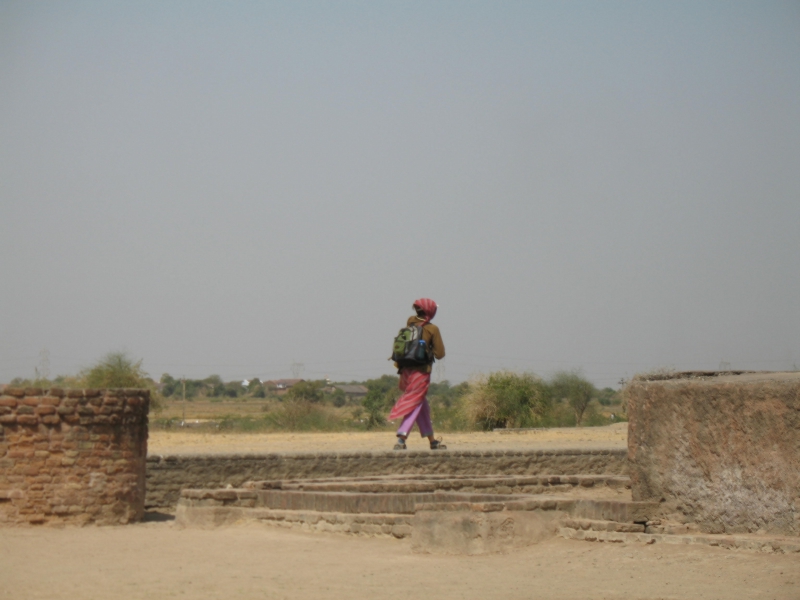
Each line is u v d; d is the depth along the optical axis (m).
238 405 87.19
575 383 46.25
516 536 10.83
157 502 14.89
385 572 9.41
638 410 11.76
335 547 10.89
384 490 14.01
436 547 10.52
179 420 45.03
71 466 12.28
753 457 10.44
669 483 11.30
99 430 12.50
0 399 12.02
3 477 11.99
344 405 86.19
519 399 36.47
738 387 10.62
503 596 8.23
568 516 11.47
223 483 15.45
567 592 8.38
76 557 10.12
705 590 8.37
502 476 16.19
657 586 8.57
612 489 15.16
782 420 10.18
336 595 8.27
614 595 8.23
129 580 8.88
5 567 9.45
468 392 37.44
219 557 10.23
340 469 16.61
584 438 27.92
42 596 8.09
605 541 10.79
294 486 14.21
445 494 12.09
